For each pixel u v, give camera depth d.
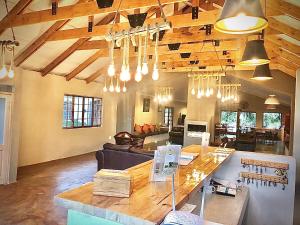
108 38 2.70
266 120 15.37
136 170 2.30
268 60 2.83
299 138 4.39
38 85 6.93
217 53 6.54
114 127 10.55
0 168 5.02
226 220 2.33
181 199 1.61
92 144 9.30
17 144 5.33
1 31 4.77
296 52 4.37
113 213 1.38
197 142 8.71
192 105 9.03
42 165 6.82
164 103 14.77
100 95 9.70
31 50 5.69
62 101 7.82
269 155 3.64
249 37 4.69
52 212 3.83
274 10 3.37
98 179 1.62
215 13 4.06
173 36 5.31
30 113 6.73
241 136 9.57
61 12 4.21
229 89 9.26
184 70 8.51
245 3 1.51
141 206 1.46
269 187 3.62
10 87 5.03
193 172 2.29
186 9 6.18
